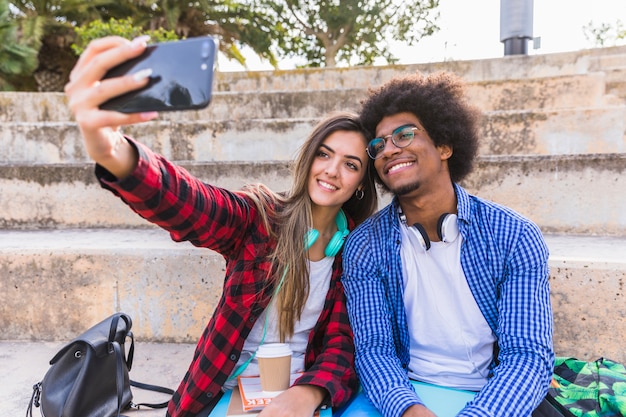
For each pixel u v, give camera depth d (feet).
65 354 5.00
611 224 7.73
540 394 3.57
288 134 11.34
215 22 50.44
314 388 3.73
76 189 9.29
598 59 16.12
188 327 6.99
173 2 46.19
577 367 4.45
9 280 7.13
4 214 9.40
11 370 6.23
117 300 7.05
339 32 52.31
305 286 4.05
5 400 5.49
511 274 3.85
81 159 11.96
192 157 11.63
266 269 3.95
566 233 7.93
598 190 7.73
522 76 16.46
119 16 46.91
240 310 3.90
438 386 3.96
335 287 4.32
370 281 4.20
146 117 2.36
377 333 4.07
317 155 4.10
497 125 10.00
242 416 3.61
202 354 3.93
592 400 3.98
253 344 4.15
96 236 8.28
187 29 48.85
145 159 2.80
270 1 49.65
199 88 2.28
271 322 4.11
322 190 4.06
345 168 4.06
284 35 53.31
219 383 3.89
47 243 7.59
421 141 3.89
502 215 3.93
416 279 4.07
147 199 2.86
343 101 13.97
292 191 4.23
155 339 7.06
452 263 3.97
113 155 2.60
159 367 6.27
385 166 4.00
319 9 49.70
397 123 3.92
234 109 14.39
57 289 7.10
